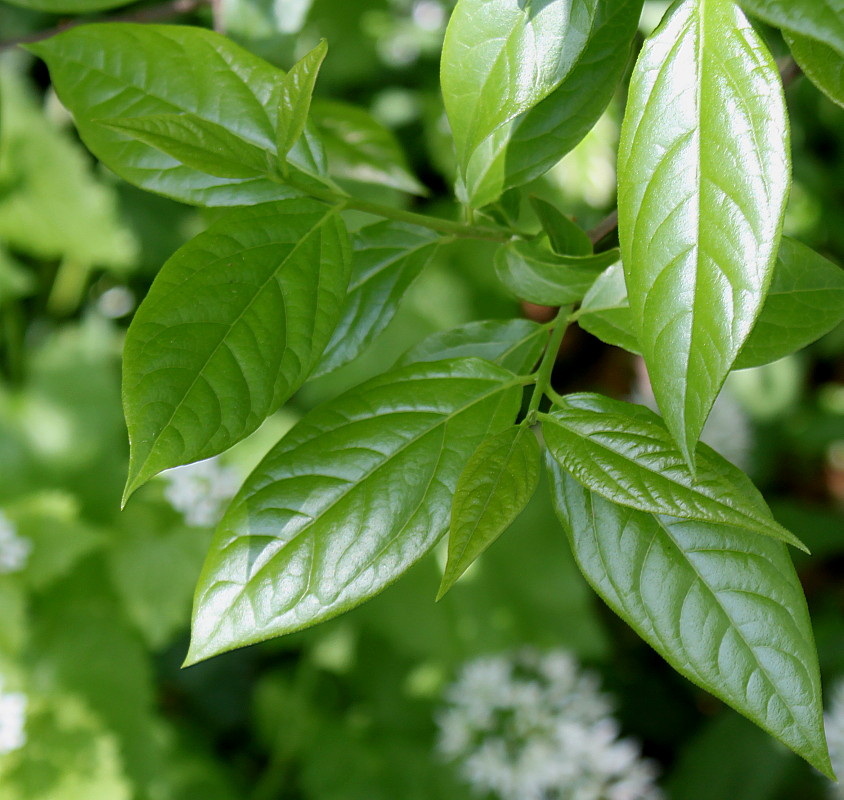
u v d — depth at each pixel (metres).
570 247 0.40
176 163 0.40
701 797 1.23
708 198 0.32
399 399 0.37
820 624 1.33
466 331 0.40
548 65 0.35
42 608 1.22
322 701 1.32
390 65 1.27
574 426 0.36
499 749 1.08
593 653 1.24
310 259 0.36
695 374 0.31
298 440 0.36
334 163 0.54
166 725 1.24
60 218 1.34
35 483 1.28
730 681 0.35
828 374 1.53
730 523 0.34
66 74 0.41
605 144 0.93
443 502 0.36
